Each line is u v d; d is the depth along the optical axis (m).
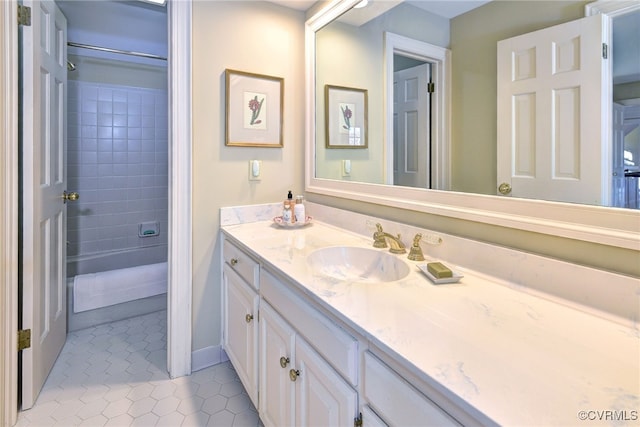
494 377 0.56
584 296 0.81
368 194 1.56
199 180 1.77
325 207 1.84
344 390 0.83
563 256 0.88
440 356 0.62
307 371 1.00
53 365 1.86
